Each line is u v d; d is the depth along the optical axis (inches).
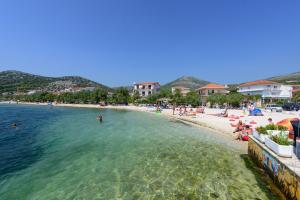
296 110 1715.1
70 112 2116.1
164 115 1707.7
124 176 405.7
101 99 3688.5
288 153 342.6
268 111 1684.3
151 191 342.6
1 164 483.2
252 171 418.3
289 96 2583.7
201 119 1224.2
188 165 460.4
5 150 605.0
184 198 318.0
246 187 349.7
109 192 341.1
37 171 437.7
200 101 2514.8
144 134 836.0
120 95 3442.4
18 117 1576.0
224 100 2181.3
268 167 378.3
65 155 549.6
